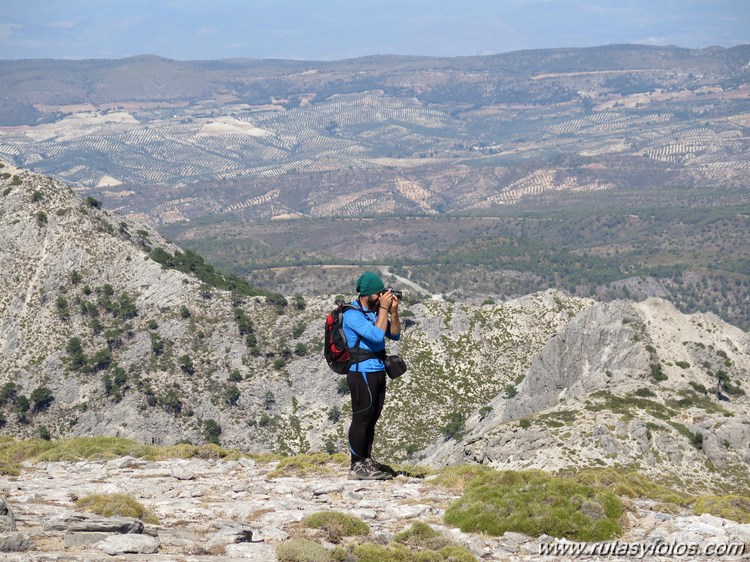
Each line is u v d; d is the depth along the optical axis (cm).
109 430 17488
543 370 14338
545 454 10081
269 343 19712
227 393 18475
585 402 11681
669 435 10362
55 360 18838
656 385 12312
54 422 17712
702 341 13650
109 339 19238
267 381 18850
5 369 18700
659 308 14412
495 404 16375
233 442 17725
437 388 18950
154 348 19100
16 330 19488
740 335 14125
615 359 13425
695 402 11700
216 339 19638
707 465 10069
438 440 16575
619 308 14250
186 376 18775
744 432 10319
